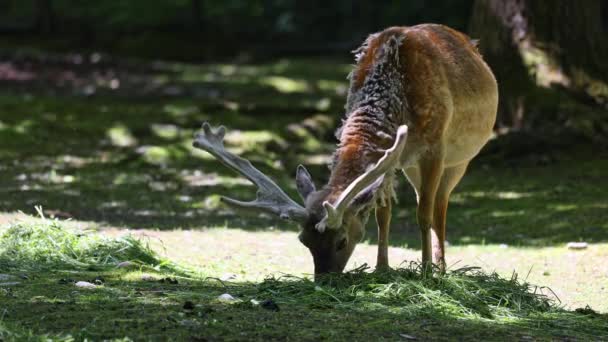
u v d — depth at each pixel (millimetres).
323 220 8609
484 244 13492
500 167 18125
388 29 10609
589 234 13625
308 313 7949
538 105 18953
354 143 9602
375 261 12148
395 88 9938
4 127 19250
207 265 11070
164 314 7562
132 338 6820
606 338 7836
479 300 8766
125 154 18500
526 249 13094
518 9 19375
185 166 18125
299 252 12438
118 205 15273
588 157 18031
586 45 19375
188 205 15625
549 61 19266
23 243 10344
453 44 10984
